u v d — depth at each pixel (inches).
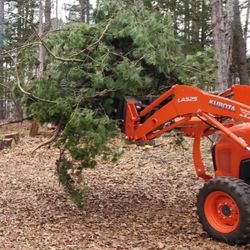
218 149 263.7
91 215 305.6
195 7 813.9
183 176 428.5
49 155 563.5
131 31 283.9
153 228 272.7
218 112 252.1
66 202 342.6
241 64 832.3
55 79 292.5
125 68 278.7
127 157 520.1
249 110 244.7
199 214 252.7
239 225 233.3
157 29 297.1
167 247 235.3
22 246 240.5
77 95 291.3
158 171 456.1
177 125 267.6
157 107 282.5
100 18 302.8
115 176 438.3
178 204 331.6
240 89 284.7
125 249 233.1
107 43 294.5
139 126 279.3
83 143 285.6
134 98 289.7
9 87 307.0
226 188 239.1
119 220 292.4
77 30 291.1
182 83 316.5
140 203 337.4
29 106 298.7
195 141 276.7
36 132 727.1
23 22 1069.8
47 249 234.8
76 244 242.8
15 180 430.6
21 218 298.5
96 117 289.6
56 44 300.0
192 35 826.2
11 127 878.4
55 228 275.0
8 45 372.5
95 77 279.6
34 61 308.2
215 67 329.7
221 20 486.9
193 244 240.4
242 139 248.5
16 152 593.0
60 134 298.7
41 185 405.4
